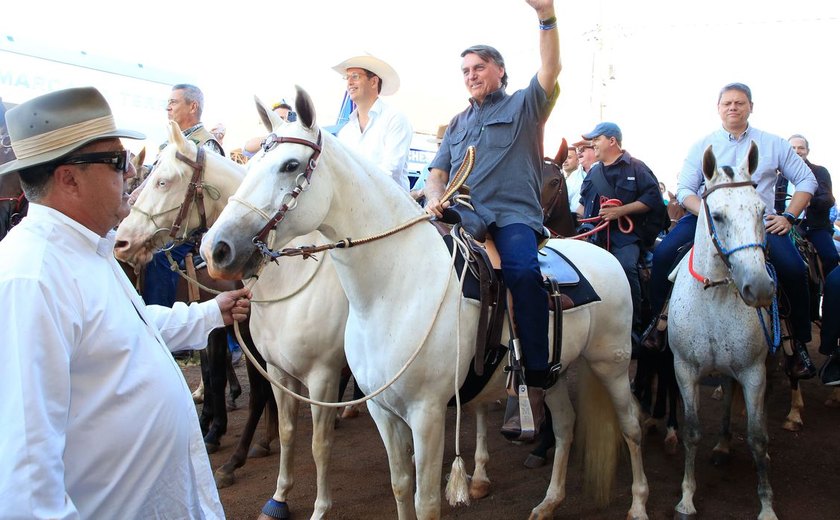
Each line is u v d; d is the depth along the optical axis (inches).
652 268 170.1
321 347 131.0
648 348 167.2
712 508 147.7
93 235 66.2
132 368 66.0
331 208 100.2
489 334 111.7
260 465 177.5
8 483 52.3
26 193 65.7
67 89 63.6
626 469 171.8
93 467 63.6
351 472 172.1
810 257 190.2
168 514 68.9
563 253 138.1
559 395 141.4
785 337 149.8
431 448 105.0
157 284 171.3
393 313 104.1
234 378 231.3
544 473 170.4
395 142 154.5
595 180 201.3
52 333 57.7
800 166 155.1
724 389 170.4
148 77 345.4
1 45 294.2
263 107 100.6
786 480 162.1
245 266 90.2
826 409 216.4
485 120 122.6
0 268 58.9
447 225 120.7
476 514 149.5
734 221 125.0
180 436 69.9
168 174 130.0
